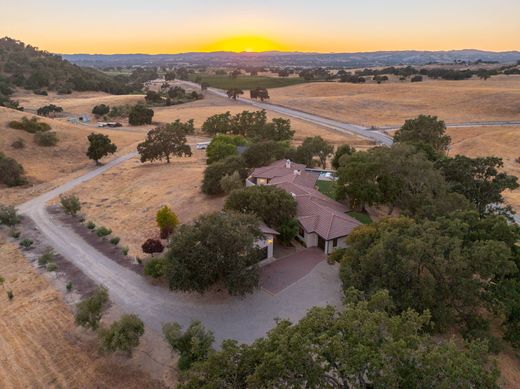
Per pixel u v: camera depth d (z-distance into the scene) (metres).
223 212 36.97
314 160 72.38
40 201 60.62
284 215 38.91
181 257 30.17
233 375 17.31
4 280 35.81
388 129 118.12
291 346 16.62
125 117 146.12
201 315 29.33
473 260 26.17
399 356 16.14
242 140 76.94
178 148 81.75
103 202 59.38
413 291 25.75
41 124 93.69
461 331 26.53
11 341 27.30
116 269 37.44
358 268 29.16
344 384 17.28
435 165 48.03
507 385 23.20
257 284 30.86
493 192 44.19
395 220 31.55
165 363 24.72
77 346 26.61
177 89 198.88
